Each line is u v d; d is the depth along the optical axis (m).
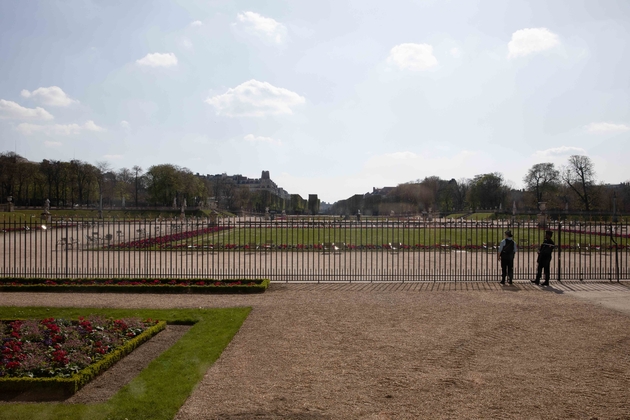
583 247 32.56
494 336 11.43
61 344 9.80
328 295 16.36
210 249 30.61
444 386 8.42
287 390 8.20
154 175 113.00
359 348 10.48
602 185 98.62
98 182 115.62
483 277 20.59
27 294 16.61
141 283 17.66
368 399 7.87
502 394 8.09
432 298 15.84
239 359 9.73
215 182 177.75
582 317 13.30
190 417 7.19
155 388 8.20
